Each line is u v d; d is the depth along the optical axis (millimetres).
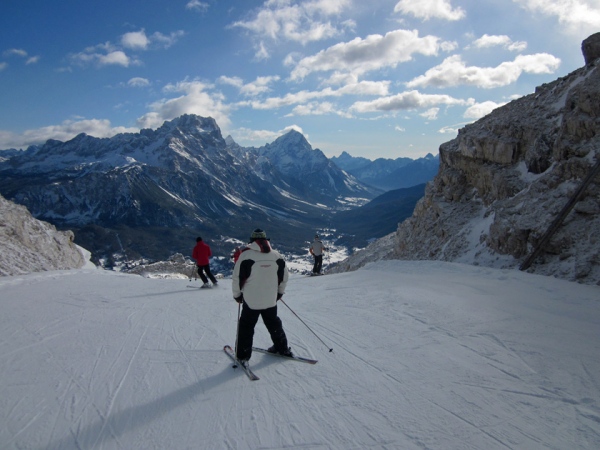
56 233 24469
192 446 3871
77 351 6637
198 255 13953
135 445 3922
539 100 19922
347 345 6488
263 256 5766
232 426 4203
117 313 9414
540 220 13328
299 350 6379
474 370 5281
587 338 6266
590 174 12367
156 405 4711
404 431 3982
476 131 21625
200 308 9945
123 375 5605
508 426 4000
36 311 9664
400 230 27875
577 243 11828
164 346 6824
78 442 4000
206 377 5465
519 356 5621
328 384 5090
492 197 18828
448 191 22188
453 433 3920
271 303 5820
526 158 17734
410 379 5117
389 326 7320
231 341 7062
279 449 3779
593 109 14344
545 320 7195
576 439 3746
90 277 16484
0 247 17641
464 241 17453
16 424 4348
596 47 18281
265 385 5141
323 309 9023
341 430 4043
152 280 16312
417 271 14117
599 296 8977
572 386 4723
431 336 6629
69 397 4961
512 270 12164
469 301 8602
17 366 5996
